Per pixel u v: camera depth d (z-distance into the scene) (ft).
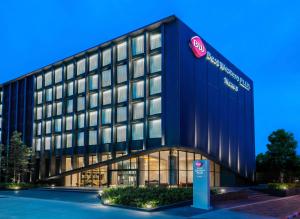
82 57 178.81
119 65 160.04
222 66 174.09
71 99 180.04
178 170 136.15
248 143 197.06
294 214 67.67
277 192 123.03
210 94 159.02
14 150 174.29
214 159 156.15
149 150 135.44
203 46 153.79
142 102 148.36
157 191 77.82
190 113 140.36
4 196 108.78
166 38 143.13
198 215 62.44
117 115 157.17
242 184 186.29
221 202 85.20
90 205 78.74
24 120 203.72
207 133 152.25
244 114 196.65
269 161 191.93
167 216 60.75
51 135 186.19
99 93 164.96
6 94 224.74
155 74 144.66
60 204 81.56
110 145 156.66
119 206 73.41
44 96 196.03
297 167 187.21
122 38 158.81
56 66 192.75
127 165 146.51
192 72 144.87
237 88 190.49
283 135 188.03
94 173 160.04
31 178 189.47
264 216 64.08
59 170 180.24
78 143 171.73
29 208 73.46
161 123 138.10
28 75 208.44
